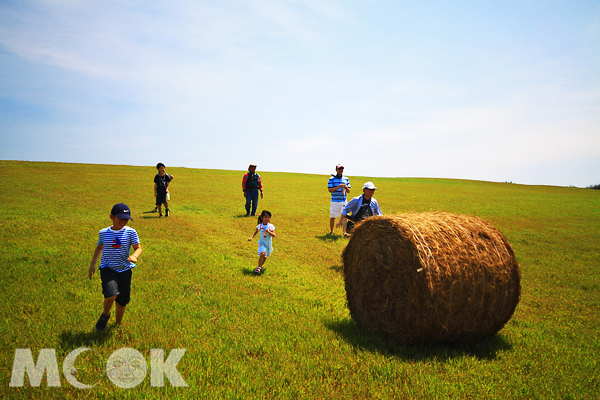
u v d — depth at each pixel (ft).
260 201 81.41
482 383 14.10
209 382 13.34
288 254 37.73
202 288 23.85
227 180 129.18
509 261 18.63
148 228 44.11
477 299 17.40
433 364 15.66
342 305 23.22
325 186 130.31
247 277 27.73
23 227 38.78
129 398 12.20
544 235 55.47
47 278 24.13
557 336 19.75
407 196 104.42
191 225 48.78
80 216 48.16
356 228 20.66
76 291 22.06
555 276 33.81
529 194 133.08
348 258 21.18
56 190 73.41
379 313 18.85
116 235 16.61
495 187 163.32
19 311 18.88
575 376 14.88
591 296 28.32
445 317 16.92
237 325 18.42
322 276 30.30
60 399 12.12
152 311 19.66
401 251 17.76
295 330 18.25
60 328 16.92
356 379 14.05
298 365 14.88
